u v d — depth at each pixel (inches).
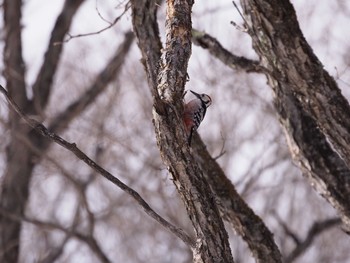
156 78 258.5
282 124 372.8
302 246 615.2
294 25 327.6
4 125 643.5
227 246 258.1
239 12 332.5
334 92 331.3
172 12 264.2
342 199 359.3
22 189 667.4
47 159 616.7
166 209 626.8
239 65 362.6
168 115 249.1
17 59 671.1
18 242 668.7
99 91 683.4
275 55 331.0
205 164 368.8
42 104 678.5
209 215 255.6
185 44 258.7
